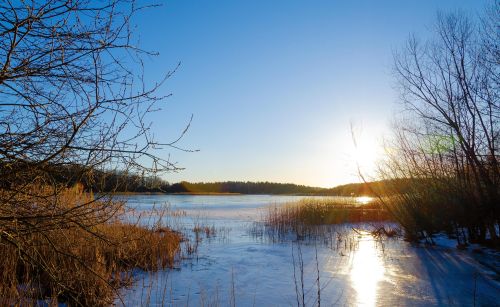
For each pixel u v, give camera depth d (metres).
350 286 8.91
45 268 3.87
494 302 7.69
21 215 3.48
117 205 4.02
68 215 3.57
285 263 11.50
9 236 3.38
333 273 10.23
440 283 9.12
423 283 9.15
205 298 7.84
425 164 14.88
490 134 12.27
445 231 16.59
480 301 7.76
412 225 16.14
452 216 14.12
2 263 6.03
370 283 9.17
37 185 3.57
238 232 19.00
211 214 30.45
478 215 13.34
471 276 9.84
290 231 19.17
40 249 4.74
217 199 69.38
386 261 11.89
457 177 13.81
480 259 12.01
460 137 12.78
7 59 2.95
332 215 23.52
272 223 21.12
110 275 7.52
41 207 3.63
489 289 8.62
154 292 8.10
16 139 3.18
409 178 15.66
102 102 3.22
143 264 9.77
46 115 3.21
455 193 13.80
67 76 3.14
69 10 3.00
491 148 12.01
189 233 18.33
